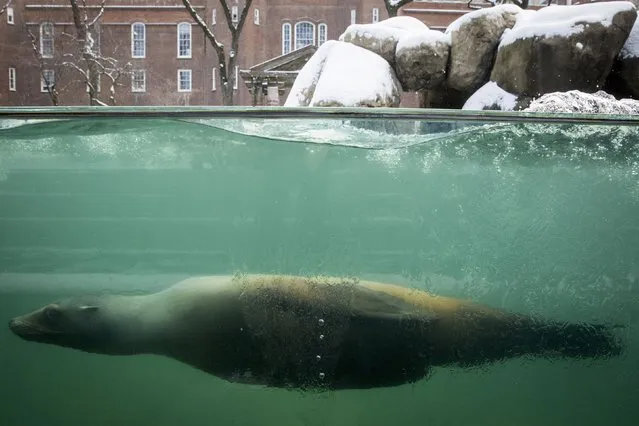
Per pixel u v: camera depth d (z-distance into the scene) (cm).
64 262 327
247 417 303
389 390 315
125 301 330
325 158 308
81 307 331
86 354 345
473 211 308
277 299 315
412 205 312
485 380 315
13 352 346
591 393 317
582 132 308
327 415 313
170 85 4581
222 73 1980
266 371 316
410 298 312
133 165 312
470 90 1035
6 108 302
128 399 322
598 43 839
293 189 312
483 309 312
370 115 309
